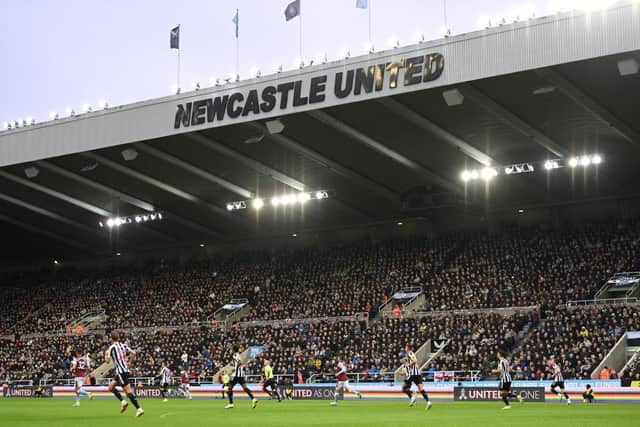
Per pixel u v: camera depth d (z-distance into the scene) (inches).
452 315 2347.4
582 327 2018.9
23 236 3297.2
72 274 3597.4
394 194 2554.1
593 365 1863.9
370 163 2322.8
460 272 2581.2
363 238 3065.9
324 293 2738.7
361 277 2760.8
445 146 2154.3
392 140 2122.3
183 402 1940.2
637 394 1701.5
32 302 3403.1
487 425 984.3
